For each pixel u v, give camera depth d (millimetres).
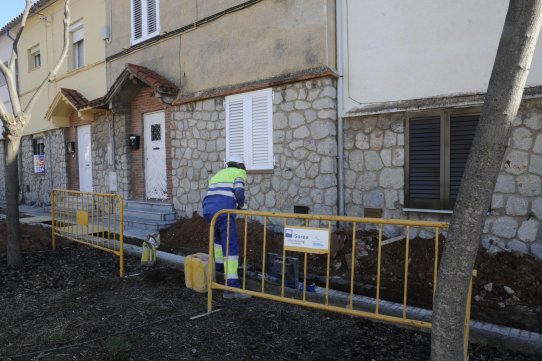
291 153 6992
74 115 12922
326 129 6496
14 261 6418
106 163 11500
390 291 4875
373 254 5703
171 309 4445
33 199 15453
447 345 2283
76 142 13031
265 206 7418
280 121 7117
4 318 4320
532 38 2014
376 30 6148
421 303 4480
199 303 4609
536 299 4324
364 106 6312
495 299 4441
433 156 5797
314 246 3820
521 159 5102
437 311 2312
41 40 14195
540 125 4969
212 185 5098
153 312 4371
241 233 7348
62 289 5297
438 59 5621
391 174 6160
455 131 5605
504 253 5055
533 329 3768
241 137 7836
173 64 9273
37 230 8195
